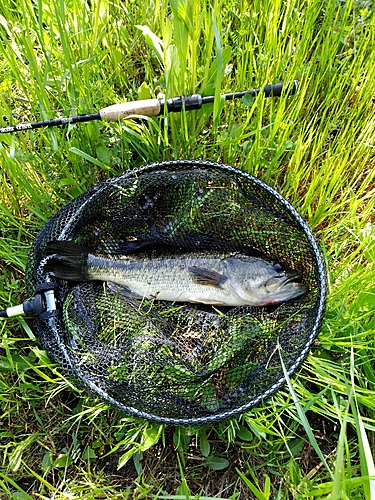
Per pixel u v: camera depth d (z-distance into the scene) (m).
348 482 0.46
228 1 0.79
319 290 0.62
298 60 0.78
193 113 0.74
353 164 0.79
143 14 0.80
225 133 0.73
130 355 0.62
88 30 0.74
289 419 0.67
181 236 0.71
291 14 0.78
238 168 0.70
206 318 0.69
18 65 0.76
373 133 0.79
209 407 0.61
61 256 0.65
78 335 0.62
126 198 0.68
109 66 0.81
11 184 0.77
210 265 0.71
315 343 0.68
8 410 0.68
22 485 0.65
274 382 0.60
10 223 0.76
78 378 0.60
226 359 0.63
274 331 0.65
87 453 0.66
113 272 0.68
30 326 0.72
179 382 0.62
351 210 0.74
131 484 0.65
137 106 0.67
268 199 0.67
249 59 0.80
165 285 0.70
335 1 0.82
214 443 0.66
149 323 0.65
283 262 0.69
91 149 0.76
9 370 0.69
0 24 0.73
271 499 0.64
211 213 0.69
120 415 0.67
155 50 0.69
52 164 0.77
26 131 0.74
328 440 0.67
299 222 0.64
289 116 0.75
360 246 0.68
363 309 0.68
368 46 0.83
